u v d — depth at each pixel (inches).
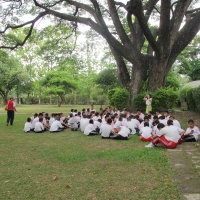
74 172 185.8
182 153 238.7
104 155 231.6
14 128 435.8
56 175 180.1
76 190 152.7
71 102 1862.7
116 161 212.1
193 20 554.3
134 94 591.8
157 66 554.9
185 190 149.5
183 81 1419.8
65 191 151.6
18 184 164.1
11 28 615.5
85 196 144.3
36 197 144.3
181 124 443.8
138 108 566.3
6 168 198.1
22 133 377.1
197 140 303.9
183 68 1263.5
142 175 176.6
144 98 522.6
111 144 287.4
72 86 1332.4
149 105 510.6
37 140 316.5
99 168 193.8
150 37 484.4
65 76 1315.2
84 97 1808.6
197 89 532.7
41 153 244.4
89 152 245.9
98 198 141.3
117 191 150.0
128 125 359.9
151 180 166.7
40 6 575.5
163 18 490.9
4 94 1505.9
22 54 1676.9
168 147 259.3
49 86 1353.3
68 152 246.8
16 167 200.2
